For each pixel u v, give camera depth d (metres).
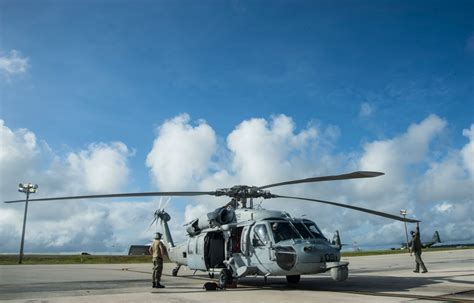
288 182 13.18
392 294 10.55
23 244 38.50
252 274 12.89
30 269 25.73
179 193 14.12
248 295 10.85
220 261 14.38
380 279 14.91
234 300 9.78
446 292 10.79
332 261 11.73
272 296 10.54
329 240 12.82
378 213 13.52
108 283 15.55
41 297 11.00
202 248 14.50
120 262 40.41
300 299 9.81
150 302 9.55
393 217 13.48
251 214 13.45
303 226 12.67
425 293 10.67
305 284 13.92
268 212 13.29
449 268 20.05
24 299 10.44
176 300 9.89
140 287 13.88
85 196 13.98
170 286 14.24
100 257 45.56
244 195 14.41
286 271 11.66
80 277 18.77
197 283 15.49
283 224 12.60
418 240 17.62
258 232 12.68
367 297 10.02
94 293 11.98
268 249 12.12
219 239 14.62
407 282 13.64
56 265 32.53
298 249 11.48
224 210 14.04
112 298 10.45
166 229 18.53
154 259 13.46
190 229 15.52
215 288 12.55
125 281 16.48
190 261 15.48
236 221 13.90
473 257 32.16
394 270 19.88
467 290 11.17
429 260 29.33
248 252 12.87
